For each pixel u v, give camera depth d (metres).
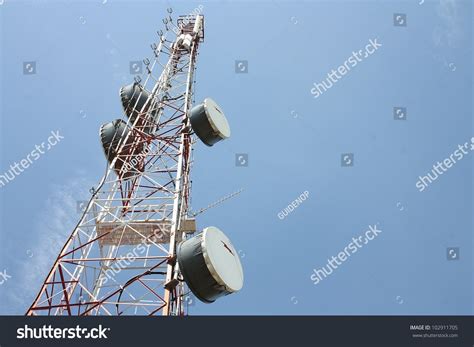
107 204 16.91
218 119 20.23
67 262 14.27
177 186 17.22
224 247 13.68
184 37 27.77
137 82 23.69
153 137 20.55
